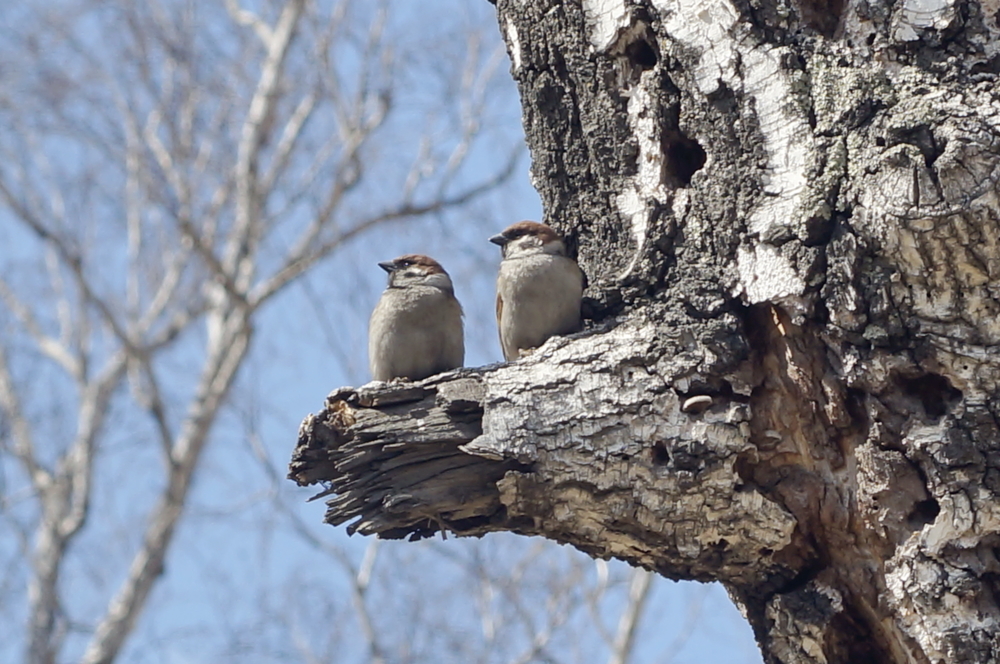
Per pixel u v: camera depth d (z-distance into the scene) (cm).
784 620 665
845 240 607
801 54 649
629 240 741
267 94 2108
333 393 659
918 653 629
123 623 1750
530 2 797
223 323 2000
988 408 598
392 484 643
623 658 1606
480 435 638
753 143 650
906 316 603
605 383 650
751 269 646
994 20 627
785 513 650
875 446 627
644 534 652
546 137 804
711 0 675
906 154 591
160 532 1814
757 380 659
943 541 602
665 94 711
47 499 1952
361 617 1723
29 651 1766
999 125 584
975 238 580
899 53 633
